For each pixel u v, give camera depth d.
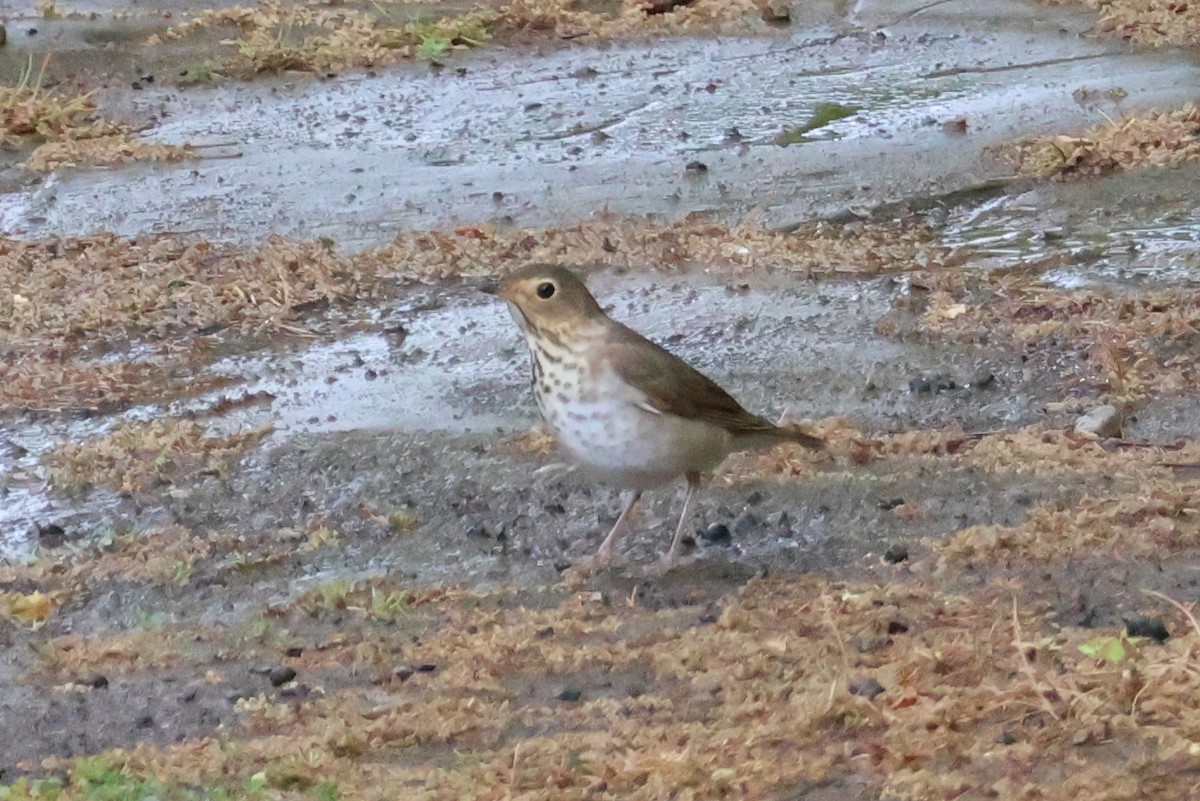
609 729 8.41
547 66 22.00
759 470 11.65
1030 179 17.44
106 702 9.16
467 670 9.16
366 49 22.61
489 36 23.14
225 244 16.81
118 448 12.56
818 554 10.48
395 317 15.08
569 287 9.92
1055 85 20.17
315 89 21.48
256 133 19.98
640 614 9.84
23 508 11.84
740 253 15.89
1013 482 11.23
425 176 18.42
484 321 14.86
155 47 22.80
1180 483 11.04
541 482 11.79
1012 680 8.44
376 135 19.78
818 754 7.89
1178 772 7.44
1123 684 8.09
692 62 21.91
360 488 11.88
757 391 13.17
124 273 16.05
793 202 17.23
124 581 10.70
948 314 14.30
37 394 13.70
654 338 14.30
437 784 7.91
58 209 17.92
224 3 24.38
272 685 9.24
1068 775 7.49
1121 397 12.57
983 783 7.52
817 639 9.24
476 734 8.48
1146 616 9.22
